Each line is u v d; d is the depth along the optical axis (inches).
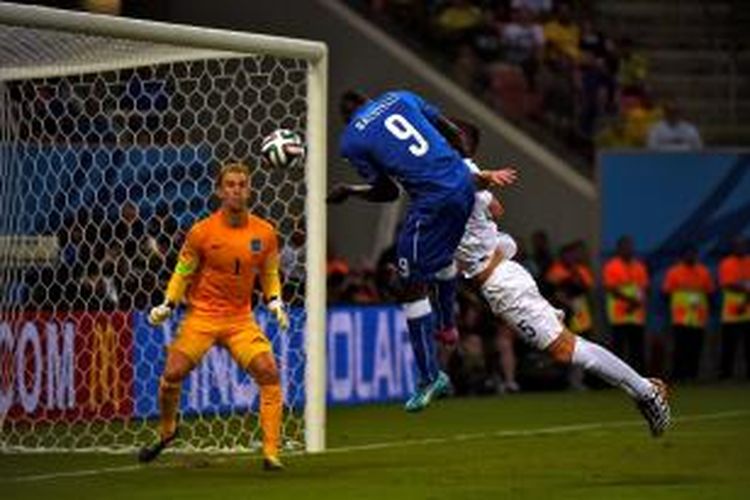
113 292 1498.5
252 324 1117.1
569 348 1010.1
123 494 993.5
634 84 2496.3
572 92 2394.2
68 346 1473.9
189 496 979.9
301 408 1488.7
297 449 1266.0
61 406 1469.0
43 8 1141.7
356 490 995.3
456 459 1179.9
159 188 1485.0
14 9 1126.4
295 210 1531.7
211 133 1612.9
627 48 2527.1
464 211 992.9
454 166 994.7
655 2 2701.8
